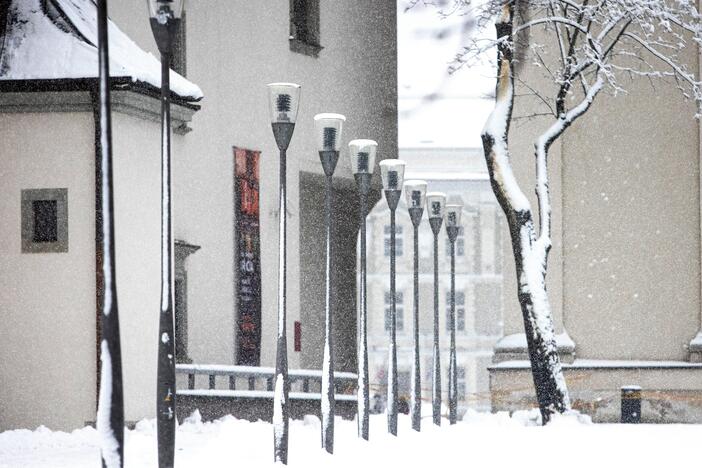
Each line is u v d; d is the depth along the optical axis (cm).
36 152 3161
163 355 1875
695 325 4547
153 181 3303
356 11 5147
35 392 3136
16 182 3164
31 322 3142
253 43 4400
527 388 4453
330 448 2488
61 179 3153
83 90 3130
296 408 3797
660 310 4559
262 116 4434
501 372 4472
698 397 4444
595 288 4591
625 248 4584
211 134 4097
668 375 4459
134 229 3231
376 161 5338
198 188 4000
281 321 2270
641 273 4575
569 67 3809
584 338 4581
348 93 5084
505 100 3725
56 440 2798
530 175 4606
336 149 2548
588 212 4606
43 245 3145
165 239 1888
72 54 3180
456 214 3706
